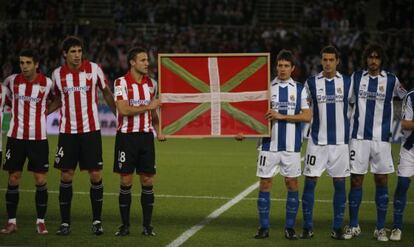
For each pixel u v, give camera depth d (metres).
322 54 28.77
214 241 28.55
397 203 28.94
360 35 93.38
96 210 29.72
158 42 95.12
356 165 29.11
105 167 52.72
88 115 29.30
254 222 32.69
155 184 44.59
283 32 95.50
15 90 29.41
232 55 29.42
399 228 29.02
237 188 43.09
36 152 29.42
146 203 29.59
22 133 29.36
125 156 29.02
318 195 40.53
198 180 46.47
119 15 104.19
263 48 92.94
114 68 90.25
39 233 29.62
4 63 92.88
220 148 68.12
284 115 28.62
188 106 29.69
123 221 29.56
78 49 28.83
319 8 102.94
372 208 36.53
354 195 29.56
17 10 103.44
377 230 29.19
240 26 99.00
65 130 29.25
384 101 28.83
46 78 29.58
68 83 29.06
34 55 29.14
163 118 29.69
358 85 29.08
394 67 87.56
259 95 29.31
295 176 28.91
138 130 29.09
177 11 102.62
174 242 28.30
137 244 27.86
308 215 29.23
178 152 64.12
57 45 93.00
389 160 28.97
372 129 28.89
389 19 98.88
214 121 29.64
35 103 29.31
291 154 28.78
